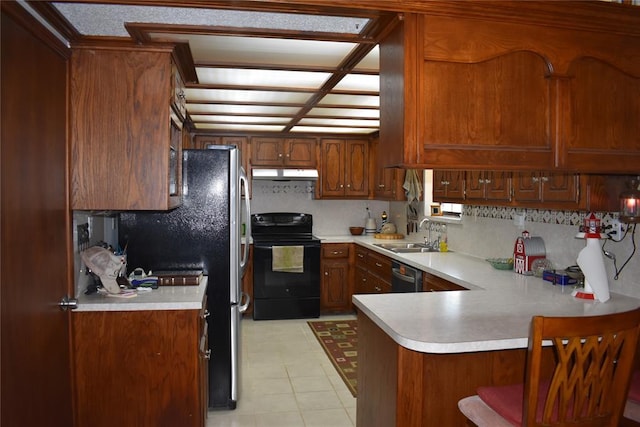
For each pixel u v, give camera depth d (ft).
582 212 9.28
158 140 7.65
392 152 6.32
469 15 6.06
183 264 10.25
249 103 12.98
